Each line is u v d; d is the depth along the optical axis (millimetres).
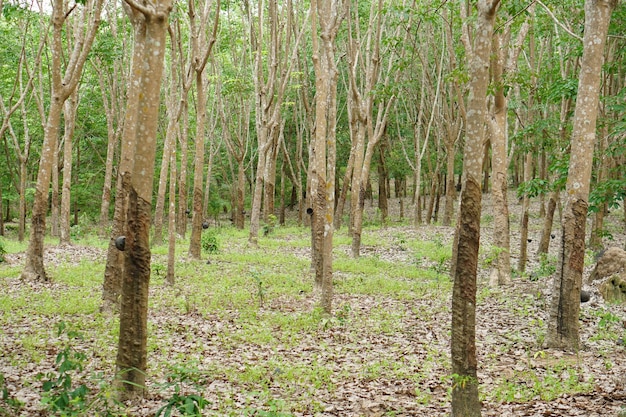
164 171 15023
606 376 7176
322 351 8773
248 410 5777
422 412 6305
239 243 23156
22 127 27484
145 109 6035
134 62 10492
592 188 12812
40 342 8500
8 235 30266
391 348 8953
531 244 22031
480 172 5371
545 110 17891
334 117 11461
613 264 12875
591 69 8125
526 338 9289
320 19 12008
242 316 10703
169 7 6090
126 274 6188
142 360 6266
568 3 13523
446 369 7875
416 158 30469
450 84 25266
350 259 18750
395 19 20047
